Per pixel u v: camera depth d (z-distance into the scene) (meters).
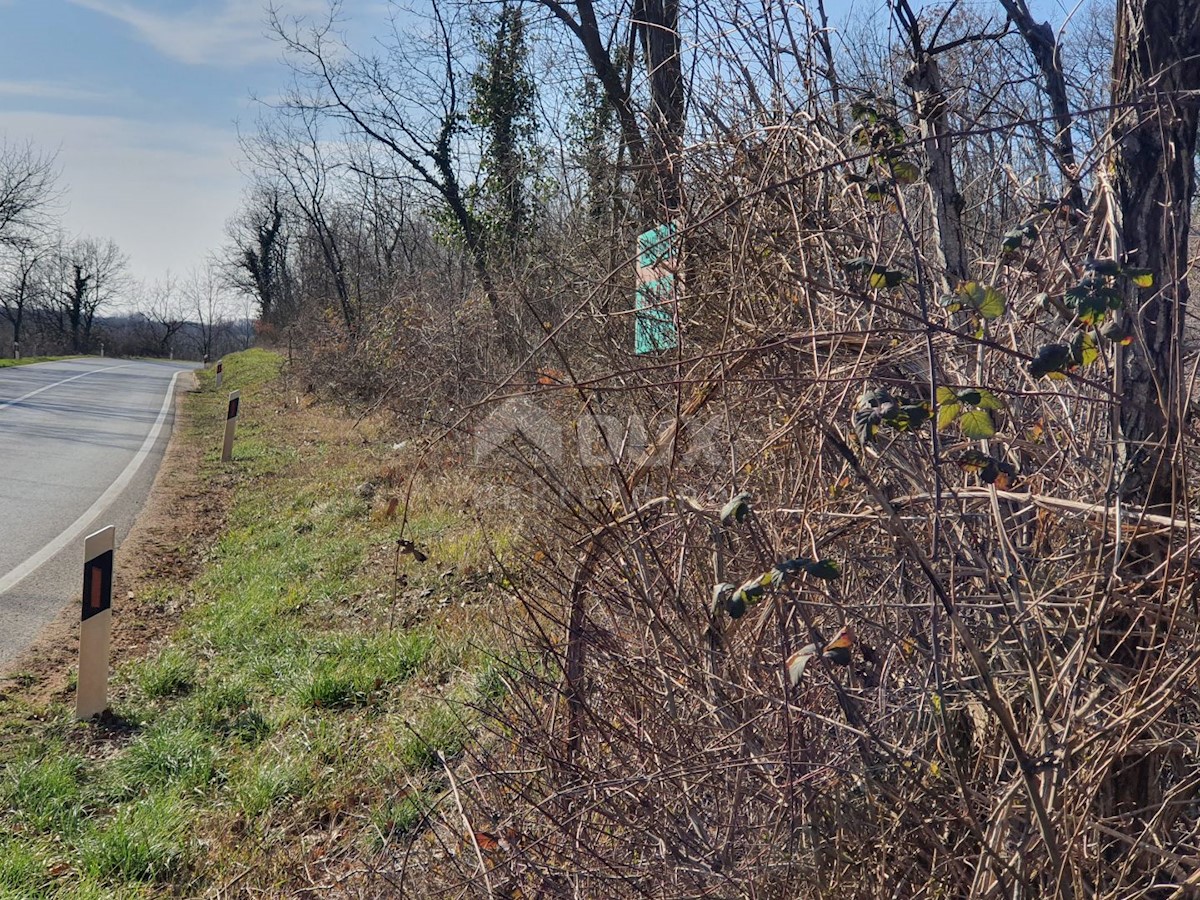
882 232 3.16
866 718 2.46
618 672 2.85
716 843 2.50
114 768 4.80
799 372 2.75
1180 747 2.17
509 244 12.90
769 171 3.02
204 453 16.97
